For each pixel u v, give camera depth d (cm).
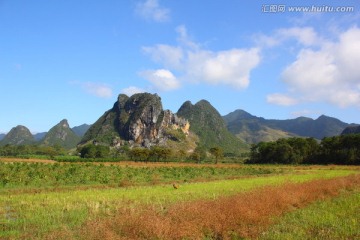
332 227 1459
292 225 1504
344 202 2120
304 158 11450
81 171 4853
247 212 1493
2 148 15800
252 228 1384
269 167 8388
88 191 2841
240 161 14225
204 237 1313
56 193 2645
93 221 1338
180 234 1230
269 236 1308
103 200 2206
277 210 1717
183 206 1539
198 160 13850
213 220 1377
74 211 1794
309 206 1988
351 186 2983
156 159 12394
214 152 13012
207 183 3719
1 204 2048
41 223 1530
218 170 6719
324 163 10962
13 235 1325
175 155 14900
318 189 2402
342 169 7269
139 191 2825
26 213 1758
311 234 1366
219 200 1706
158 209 1686
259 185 3172
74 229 1382
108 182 3856
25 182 3400
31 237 1289
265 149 11988
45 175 4097
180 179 4591
